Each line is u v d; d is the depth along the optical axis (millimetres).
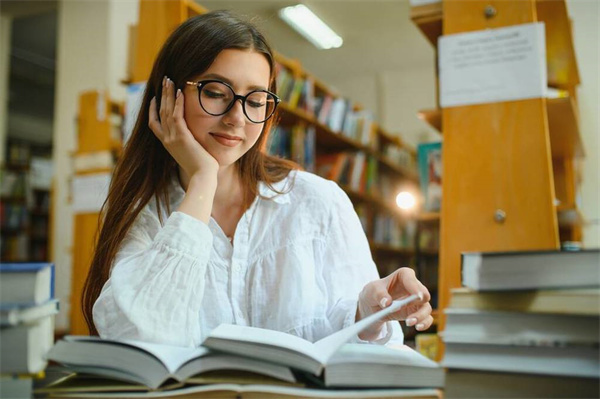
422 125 7602
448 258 1434
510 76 1435
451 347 577
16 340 572
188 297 832
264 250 1071
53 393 581
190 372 576
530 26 1429
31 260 7098
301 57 7430
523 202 1396
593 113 2688
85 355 600
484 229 1417
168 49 1021
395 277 896
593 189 2676
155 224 1055
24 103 9758
